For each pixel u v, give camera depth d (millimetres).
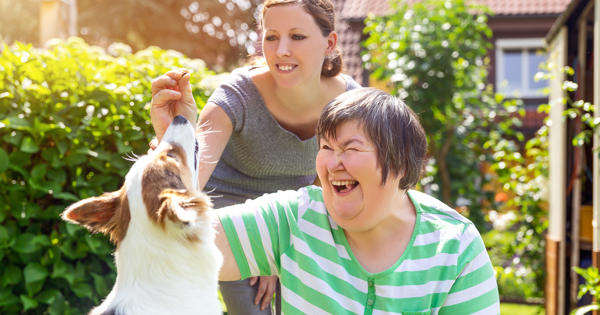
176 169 2199
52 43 4297
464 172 7754
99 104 3941
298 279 2059
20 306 3762
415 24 7859
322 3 2832
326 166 1923
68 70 3879
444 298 1961
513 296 6898
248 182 3131
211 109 2850
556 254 5418
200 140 2771
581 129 5020
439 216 2084
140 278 2057
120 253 2123
